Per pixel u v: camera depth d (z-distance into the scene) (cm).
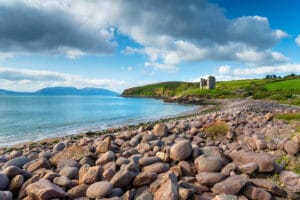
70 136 1994
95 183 471
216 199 422
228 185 463
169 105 7994
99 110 5575
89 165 578
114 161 614
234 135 1041
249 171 544
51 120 3447
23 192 461
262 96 7638
